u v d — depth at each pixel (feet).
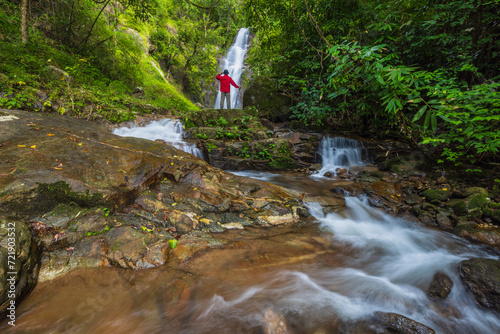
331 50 12.21
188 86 59.98
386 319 6.13
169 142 20.10
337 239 10.59
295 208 12.75
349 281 7.94
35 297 6.17
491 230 11.40
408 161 19.85
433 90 11.01
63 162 10.10
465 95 10.52
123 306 6.12
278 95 34.55
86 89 24.07
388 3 21.59
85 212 8.72
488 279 7.30
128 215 9.70
